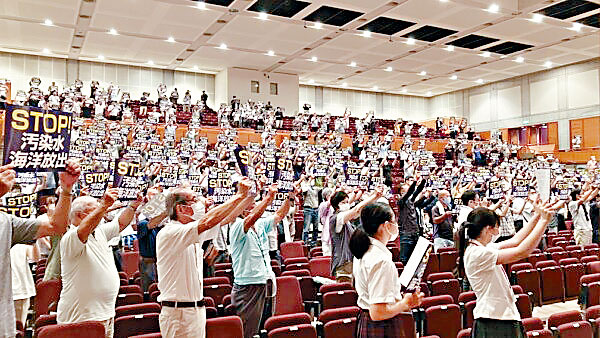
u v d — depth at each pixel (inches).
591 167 629.3
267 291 198.7
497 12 590.6
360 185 339.0
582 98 845.8
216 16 603.8
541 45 729.6
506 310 136.0
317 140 665.0
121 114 656.4
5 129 111.2
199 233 139.9
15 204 145.2
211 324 154.8
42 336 131.6
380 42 711.1
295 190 219.1
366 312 126.5
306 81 975.6
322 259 280.7
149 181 274.2
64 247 147.3
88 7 568.7
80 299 147.5
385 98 1111.0
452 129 885.2
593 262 291.1
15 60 777.6
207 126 685.9
